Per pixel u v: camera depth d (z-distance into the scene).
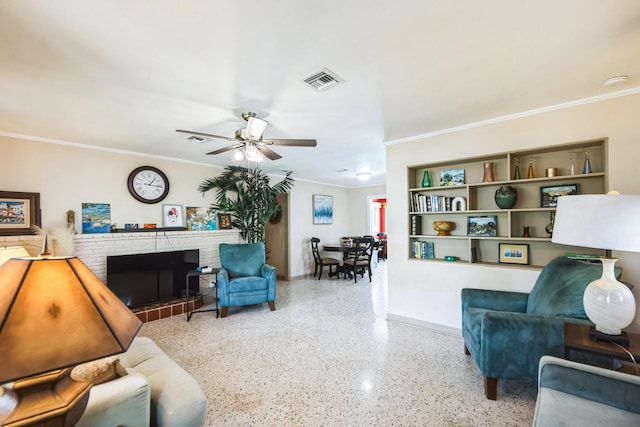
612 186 2.38
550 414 1.22
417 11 1.41
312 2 1.34
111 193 3.96
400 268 3.60
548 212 2.84
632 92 2.31
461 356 2.69
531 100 2.50
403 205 3.59
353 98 2.41
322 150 4.14
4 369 0.64
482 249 3.22
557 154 2.84
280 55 1.77
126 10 1.37
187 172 4.75
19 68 1.88
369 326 3.48
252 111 2.64
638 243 1.33
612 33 1.60
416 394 2.10
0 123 2.92
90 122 2.91
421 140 3.44
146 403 1.20
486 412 1.91
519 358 1.94
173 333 3.29
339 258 7.75
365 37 1.61
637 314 2.22
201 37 1.59
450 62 1.88
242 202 5.10
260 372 2.42
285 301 4.63
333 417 1.86
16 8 1.34
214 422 1.81
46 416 0.74
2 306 0.71
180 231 4.52
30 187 3.36
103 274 3.75
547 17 1.46
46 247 0.91
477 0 1.34
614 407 1.21
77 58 1.78
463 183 3.33
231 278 4.29
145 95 2.29
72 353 0.73
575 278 2.05
